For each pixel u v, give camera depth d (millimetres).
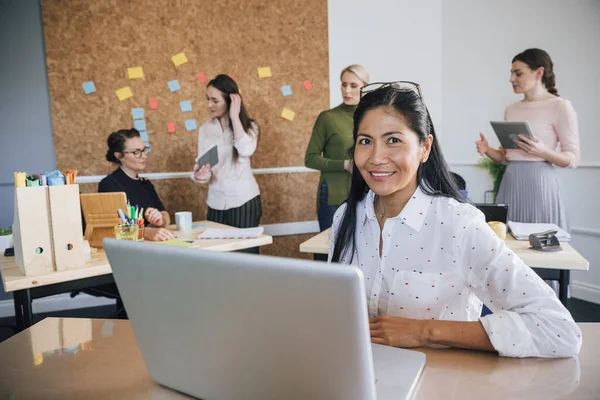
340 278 510
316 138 3480
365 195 1170
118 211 2020
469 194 3916
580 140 3180
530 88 3021
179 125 3586
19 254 1702
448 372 803
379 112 985
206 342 650
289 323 566
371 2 3895
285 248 3916
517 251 1851
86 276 1722
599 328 992
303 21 3771
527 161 2947
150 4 3422
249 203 3234
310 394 595
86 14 3293
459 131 3971
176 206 3639
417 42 4020
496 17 3586
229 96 3053
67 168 3361
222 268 583
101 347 957
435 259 1053
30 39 3229
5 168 3264
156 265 642
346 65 3912
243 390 651
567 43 3176
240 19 3631
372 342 922
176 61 3525
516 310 920
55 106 3295
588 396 715
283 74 3773
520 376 785
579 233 3227
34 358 908
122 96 3426
